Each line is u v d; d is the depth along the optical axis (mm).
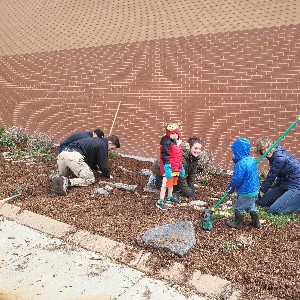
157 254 4523
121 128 11133
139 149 10391
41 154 9367
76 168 6879
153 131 10586
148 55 10758
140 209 5906
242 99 9375
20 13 13664
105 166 7211
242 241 4723
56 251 4816
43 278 4246
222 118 9633
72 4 12570
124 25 11336
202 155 8008
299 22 8781
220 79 9656
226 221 5438
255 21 9297
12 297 3924
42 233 5301
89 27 12055
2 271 4387
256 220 5191
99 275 4289
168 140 5996
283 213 5750
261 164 8500
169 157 5965
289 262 4312
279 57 8984
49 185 6988
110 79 11398
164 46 10508
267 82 9109
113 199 6332
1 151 9656
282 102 8953
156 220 5477
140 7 11062
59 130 12484
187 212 5793
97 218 5547
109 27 11594
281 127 8953
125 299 3857
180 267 4277
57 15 12828
